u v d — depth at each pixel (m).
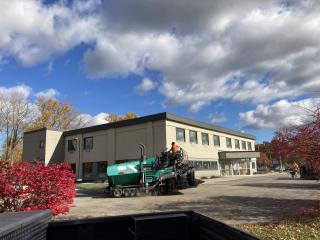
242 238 3.20
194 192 23.31
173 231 4.61
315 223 10.00
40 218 4.12
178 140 39.97
